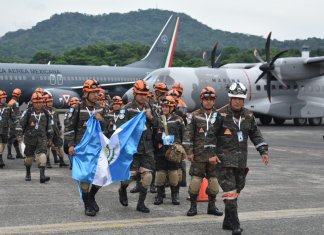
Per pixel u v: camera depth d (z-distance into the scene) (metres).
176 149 8.06
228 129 6.62
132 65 46.34
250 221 7.15
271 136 22.94
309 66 30.64
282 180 10.89
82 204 8.21
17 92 14.51
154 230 6.65
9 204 8.13
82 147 7.48
